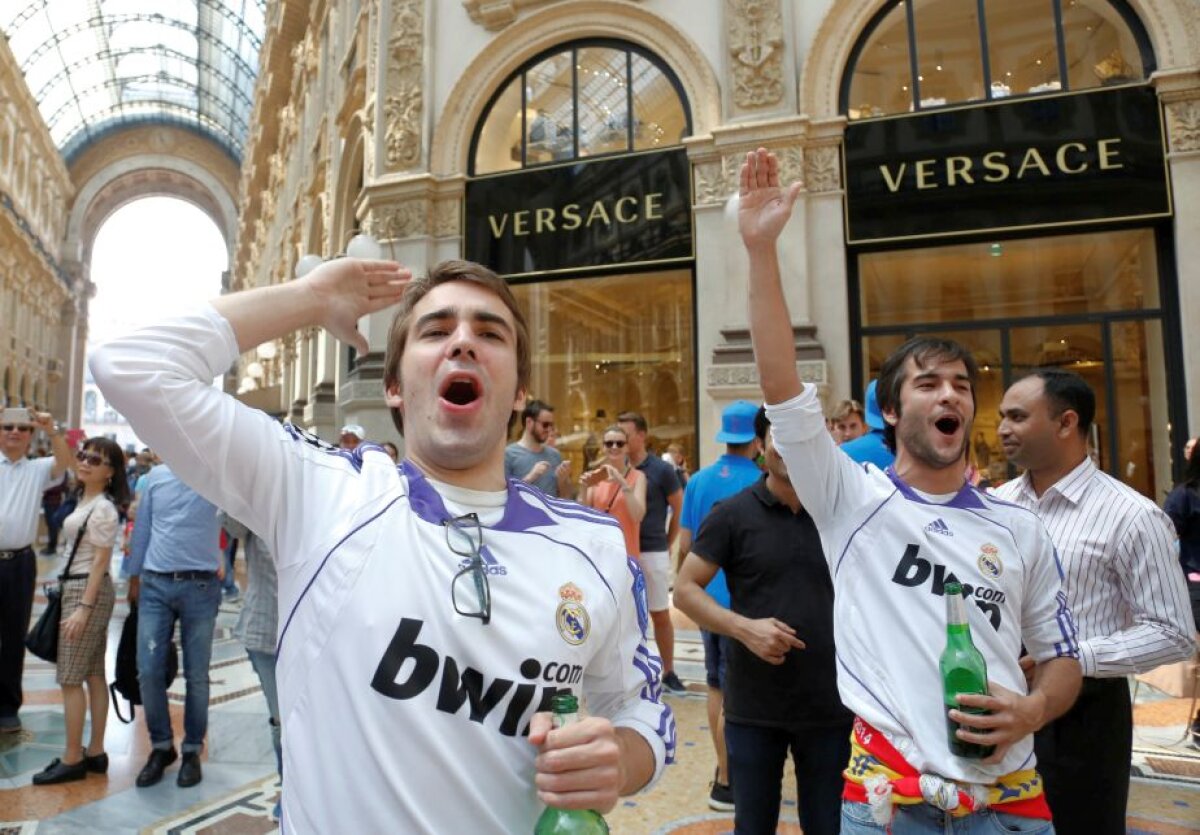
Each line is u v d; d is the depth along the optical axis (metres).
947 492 1.72
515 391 1.23
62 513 13.20
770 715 2.18
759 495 2.37
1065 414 2.14
